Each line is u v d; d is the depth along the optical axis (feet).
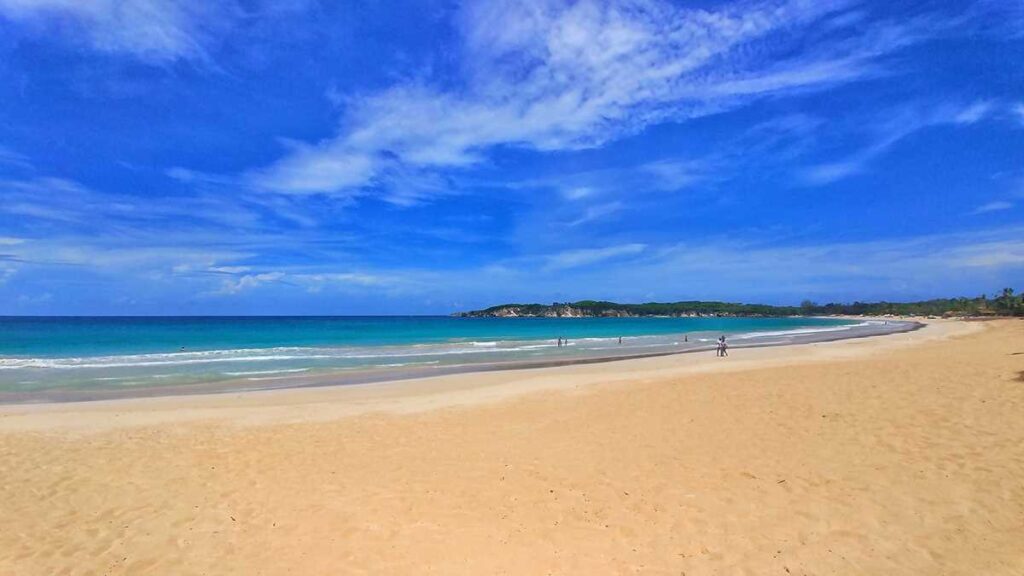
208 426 36.81
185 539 18.98
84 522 20.45
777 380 47.88
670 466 25.13
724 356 88.58
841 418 31.48
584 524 19.49
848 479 22.09
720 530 18.47
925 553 16.22
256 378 65.62
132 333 172.24
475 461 27.40
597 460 26.66
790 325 284.20
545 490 22.94
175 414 41.39
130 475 25.94
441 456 28.53
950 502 19.39
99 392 54.39
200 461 28.17
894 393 37.50
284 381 62.80
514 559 17.15
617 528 19.04
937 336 133.39
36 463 27.94
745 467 24.38
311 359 89.92
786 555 16.60
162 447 31.07
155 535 19.29
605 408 39.58
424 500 22.26
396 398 48.98
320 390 54.85
